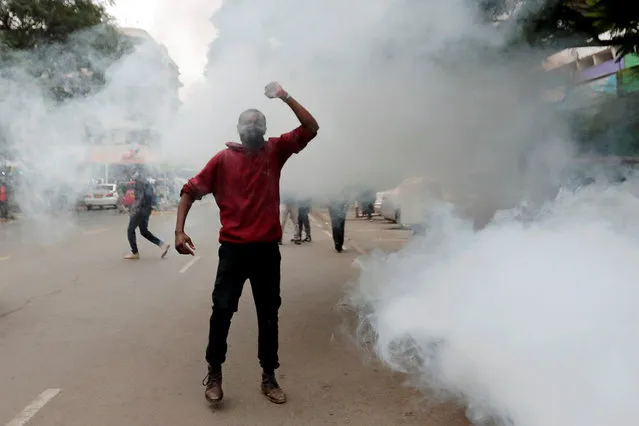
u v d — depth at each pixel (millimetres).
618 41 5000
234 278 3770
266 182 3740
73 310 6309
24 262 9906
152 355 4758
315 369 4430
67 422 3506
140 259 10328
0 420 3525
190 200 3793
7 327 5602
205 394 3809
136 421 3531
